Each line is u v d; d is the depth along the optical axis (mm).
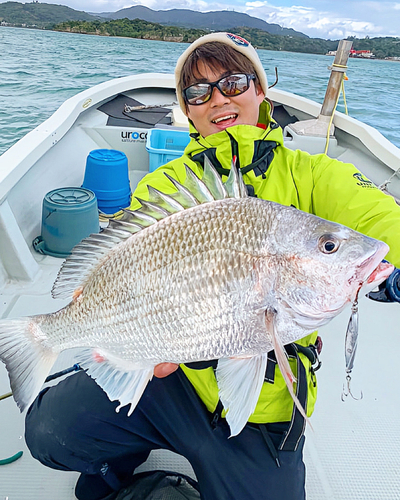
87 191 2904
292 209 1110
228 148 1553
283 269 1075
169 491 1495
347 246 1041
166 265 1125
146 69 16906
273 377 1346
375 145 3525
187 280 1111
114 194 3283
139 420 1419
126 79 4820
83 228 2766
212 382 1399
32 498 1526
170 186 1606
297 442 1327
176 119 3986
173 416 1390
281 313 1094
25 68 15180
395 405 2041
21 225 2775
